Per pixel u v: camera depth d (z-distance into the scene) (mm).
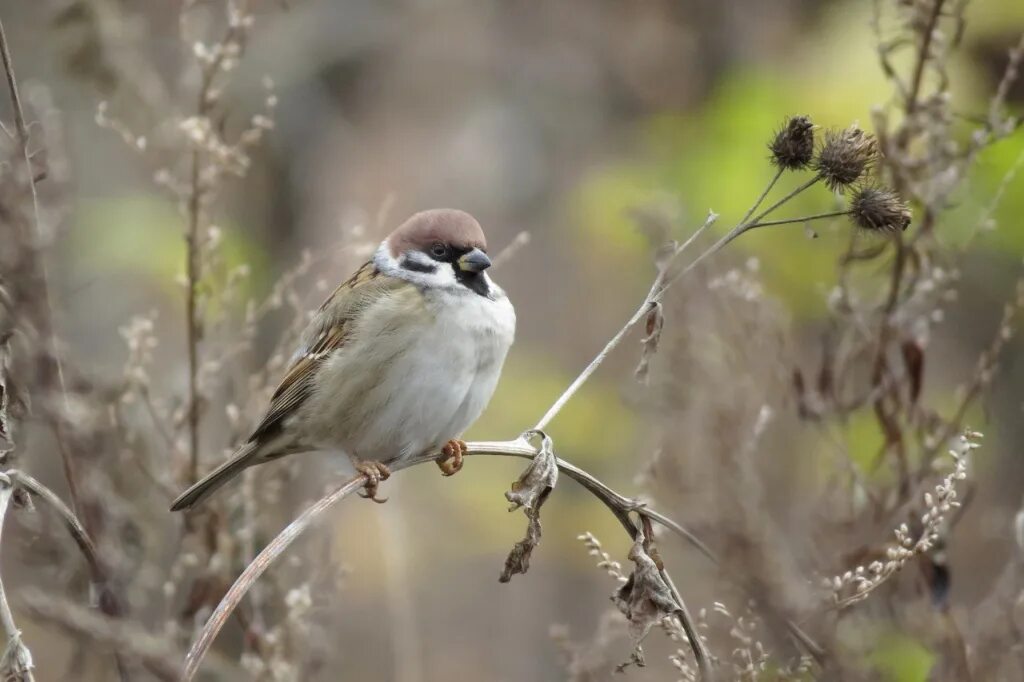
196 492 9328
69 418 8562
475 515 15719
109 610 8383
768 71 15344
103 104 10188
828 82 14398
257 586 9398
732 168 14648
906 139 9375
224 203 13938
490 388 9711
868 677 7906
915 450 9562
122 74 11555
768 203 14055
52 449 10938
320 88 17047
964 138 12508
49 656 11859
